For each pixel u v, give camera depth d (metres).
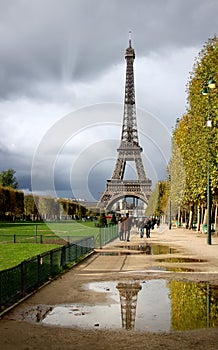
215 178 48.19
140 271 25.64
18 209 133.38
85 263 29.98
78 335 12.69
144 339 12.35
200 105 53.12
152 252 38.12
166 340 12.27
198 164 52.91
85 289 19.72
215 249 40.38
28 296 17.81
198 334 12.83
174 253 36.94
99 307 16.17
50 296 18.11
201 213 74.56
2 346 11.70
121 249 41.53
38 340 12.22
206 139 49.25
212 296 18.20
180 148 69.31
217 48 52.66
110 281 21.98
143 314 15.16
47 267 22.34
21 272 17.64
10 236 58.81
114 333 12.90
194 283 21.38
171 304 16.75
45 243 49.72
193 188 56.62
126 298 17.78
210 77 49.00
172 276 23.59
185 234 67.31
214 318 14.66
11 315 14.90
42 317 14.66
